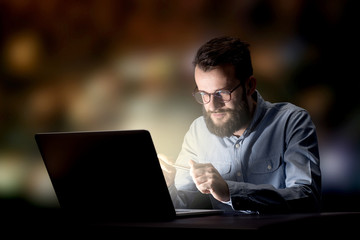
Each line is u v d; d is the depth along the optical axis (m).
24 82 4.38
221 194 1.82
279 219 1.55
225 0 3.92
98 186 1.85
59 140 1.89
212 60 2.18
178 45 4.08
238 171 2.41
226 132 2.29
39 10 4.32
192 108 4.06
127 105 4.21
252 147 2.38
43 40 4.34
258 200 1.83
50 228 1.80
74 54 4.30
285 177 2.32
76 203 1.93
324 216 1.62
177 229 1.51
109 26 4.23
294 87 3.78
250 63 2.29
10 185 4.36
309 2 3.73
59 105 4.34
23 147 4.37
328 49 3.73
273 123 2.35
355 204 3.60
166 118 4.12
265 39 3.84
